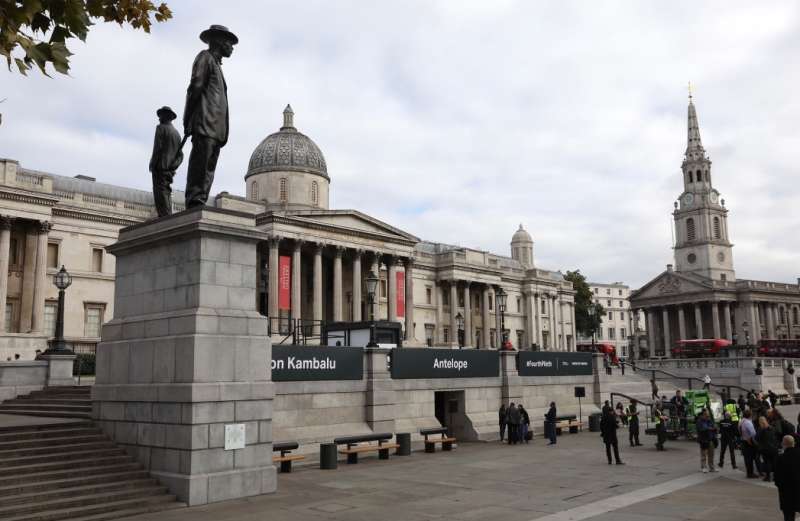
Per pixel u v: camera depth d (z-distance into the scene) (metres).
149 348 18.84
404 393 31.34
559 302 114.00
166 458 17.67
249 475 18.19
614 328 170.50
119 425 19.36
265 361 19.16
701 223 128.12
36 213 55.47
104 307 60.25
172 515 15.73
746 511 16.36
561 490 19.56
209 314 18.00
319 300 70.00
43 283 55.34
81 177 67.88
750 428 21.72
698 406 33.19
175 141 21.41
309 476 22.34
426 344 90.50
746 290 119.44
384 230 77.31
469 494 18.81
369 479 21.64
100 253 60.66
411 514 16.00
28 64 6.94
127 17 8.20
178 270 18.84
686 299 121.06
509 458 27.39
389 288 77.94
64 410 23.52
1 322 52.84
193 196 19.28
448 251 93.12
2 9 6.71
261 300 71.00
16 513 14.82
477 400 35.69
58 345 30.66
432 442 29.48
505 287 103.88
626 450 30.14
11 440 18.06
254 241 19.48
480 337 98.25
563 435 37.50
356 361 28.84
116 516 15.54
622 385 58.75
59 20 7.23
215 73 19.77
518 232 121.88
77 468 17.41
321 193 81.06
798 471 13.11
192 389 17.17
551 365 41.47
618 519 15.44
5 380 28.19
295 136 81.62
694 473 23.02
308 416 26.70
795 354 86.38
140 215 62.97
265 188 78.75
